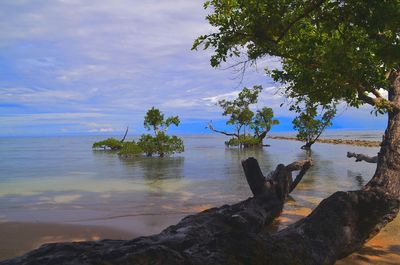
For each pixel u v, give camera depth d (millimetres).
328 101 7336
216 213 6758
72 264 4102
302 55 7031
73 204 13320
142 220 10703
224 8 7766
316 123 47344
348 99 7203
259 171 9906
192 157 38656
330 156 37438
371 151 44344
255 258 4977
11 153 54656
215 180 19594
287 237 6000
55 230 9672
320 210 6859
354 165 27172
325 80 6707
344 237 6625
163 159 36250
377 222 7105
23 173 24516
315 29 6973
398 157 8414
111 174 23328
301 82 7098
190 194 15219
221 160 33906
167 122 41594
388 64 5875
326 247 6258
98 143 62969
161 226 10008
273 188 10023
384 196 7184
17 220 10773
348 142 68562
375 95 9156
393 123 9195
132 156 41469
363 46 5773
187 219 6594
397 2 4836
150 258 4371
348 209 6816
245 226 6312
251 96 56812
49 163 33406
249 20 6086
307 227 6496
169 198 14320
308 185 17125
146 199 14156
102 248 4715
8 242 8648
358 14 5105
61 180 20547
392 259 7141
